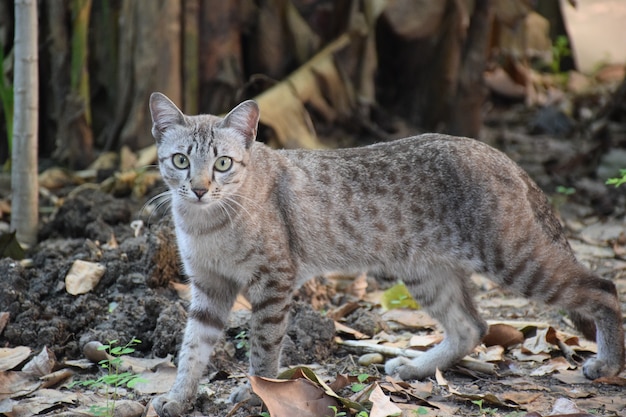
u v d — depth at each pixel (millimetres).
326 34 14648
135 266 9336
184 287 9258
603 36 23344
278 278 7426
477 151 7965
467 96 14977
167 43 13094
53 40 12891
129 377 6797
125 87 13461
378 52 15844
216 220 7293
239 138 7418
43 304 8789
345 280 10219
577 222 12859
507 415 6859
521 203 7758
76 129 13109
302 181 7754
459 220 7809
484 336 8242
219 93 13734
